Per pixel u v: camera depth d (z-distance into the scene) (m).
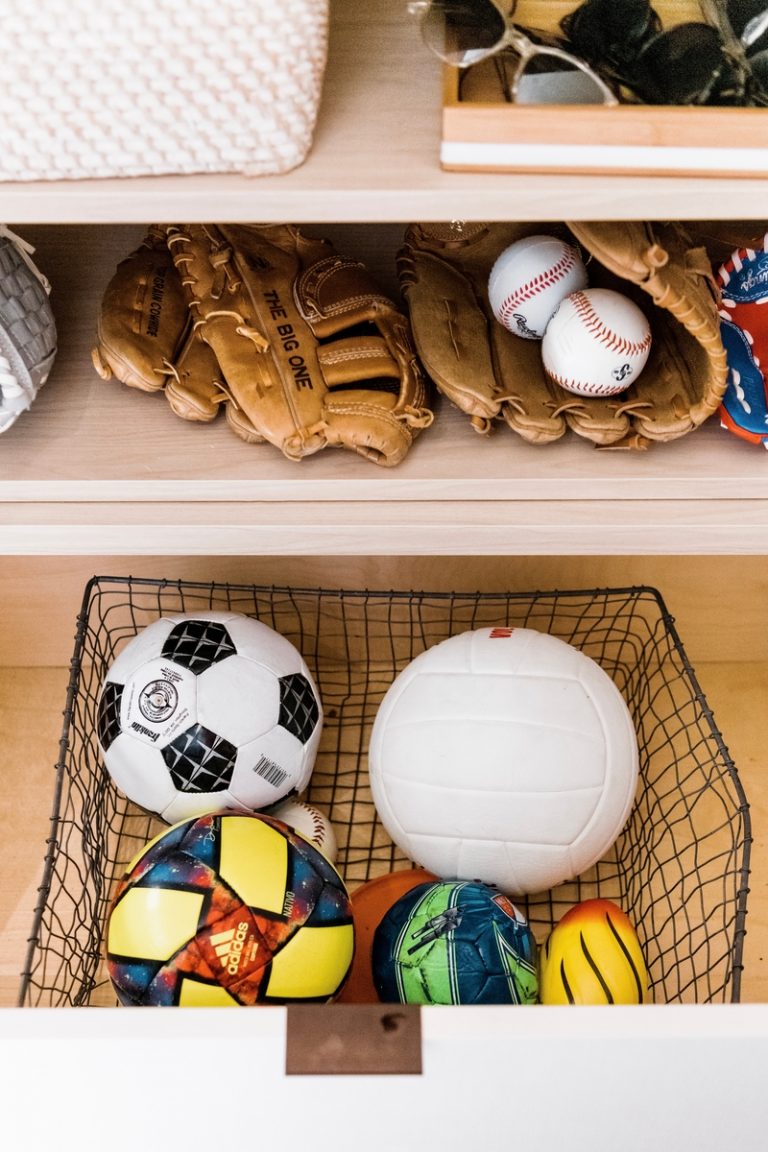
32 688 1.23
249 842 0.81
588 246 0.68
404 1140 0.69
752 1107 0.65
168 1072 0.60
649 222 0.70
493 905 0.87
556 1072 0.61
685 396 0.81
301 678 0.99
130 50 0.56
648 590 1.05
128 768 0.94
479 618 1.18
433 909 0.86
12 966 1.03
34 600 1.15
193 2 0.54
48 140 0.60
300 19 0.56
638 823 1.12
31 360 0.79
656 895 1.08
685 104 0.63
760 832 1.12
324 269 0.86
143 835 1.12
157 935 0.77
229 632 0.97
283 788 0.97
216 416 0.87
